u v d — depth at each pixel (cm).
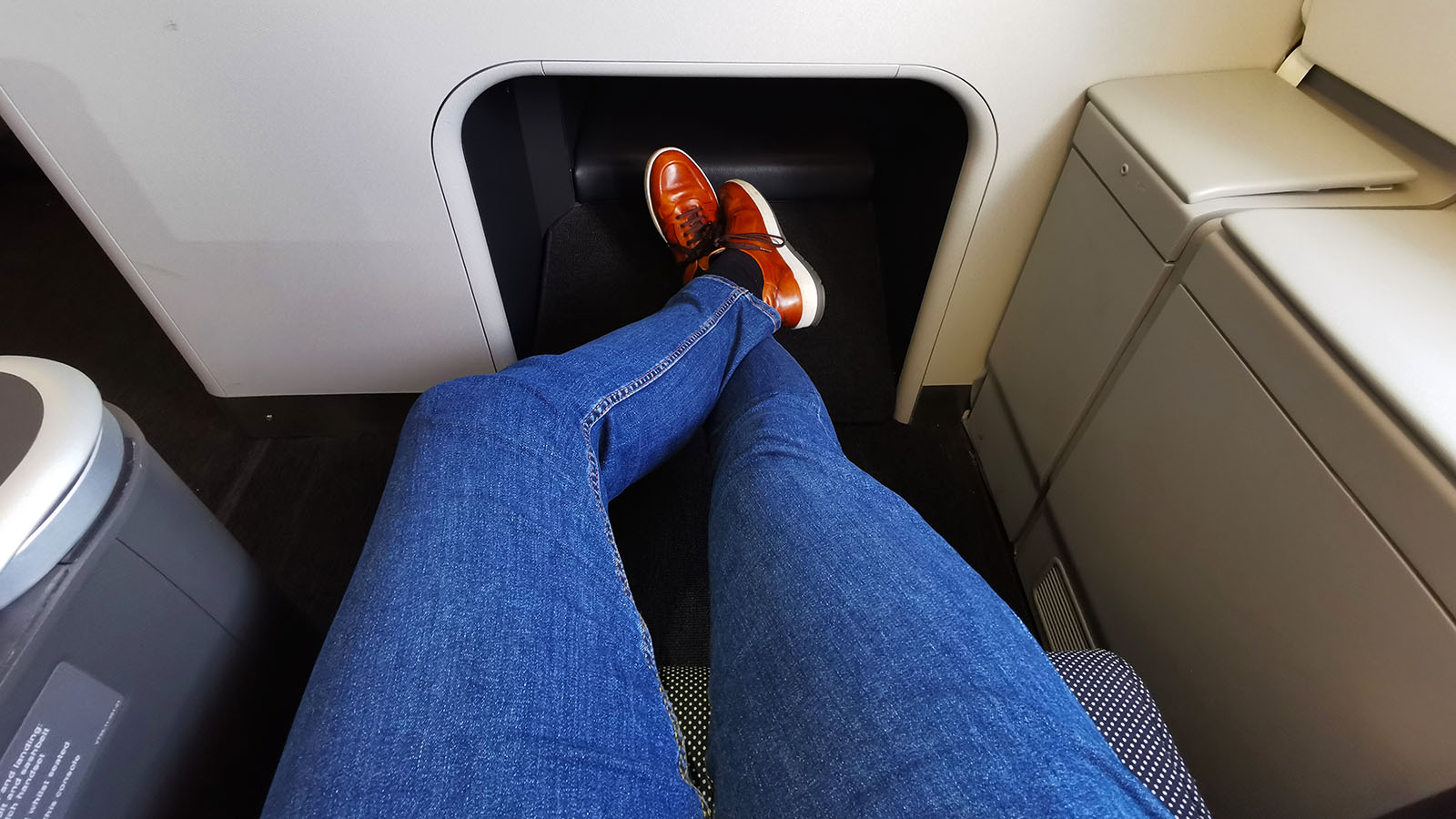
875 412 113
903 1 68
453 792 37
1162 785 46
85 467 38
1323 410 47
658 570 72
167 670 47
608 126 130
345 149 76
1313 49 70
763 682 45
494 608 45
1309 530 48
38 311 127
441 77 71
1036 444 89
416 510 50
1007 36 71
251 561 57
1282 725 51
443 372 101
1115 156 69
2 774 35
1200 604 60
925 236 100
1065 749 40
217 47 67
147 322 125
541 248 125
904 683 42
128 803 44
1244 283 54
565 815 38
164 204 79
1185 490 61
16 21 64
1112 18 70
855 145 130
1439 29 57
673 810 43
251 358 98
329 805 36
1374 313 48
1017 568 96
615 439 64
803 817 38
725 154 128
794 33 70
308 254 85
